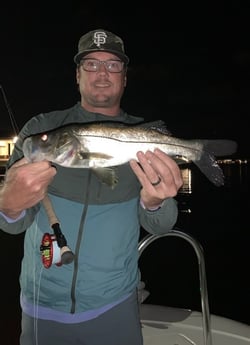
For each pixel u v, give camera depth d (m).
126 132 0.87
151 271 3.38
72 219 0.84
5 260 3.48
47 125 0.94
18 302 2.38
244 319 2.42
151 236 0.94
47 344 0.84
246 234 5.31
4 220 0.80
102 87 0.93
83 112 0.96
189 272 3.36
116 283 0.84
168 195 0.79
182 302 2.65
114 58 0.94
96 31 0.95
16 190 0.72
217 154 0.93
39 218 0.86
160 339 1.11
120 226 0.85
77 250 0.83
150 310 1.27
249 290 2.97
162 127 0.94
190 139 0.92
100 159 0.85
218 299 2.78
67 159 0.83
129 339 0.84
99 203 0.85
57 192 0.86
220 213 6.84
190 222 6.09
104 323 0.83
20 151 0.92
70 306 0.82
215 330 1.15
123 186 0.87
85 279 0.82
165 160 0.78
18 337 1.84
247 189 10.10
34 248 0.86
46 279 0.83
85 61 0.94
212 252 4.32
